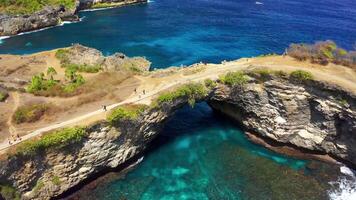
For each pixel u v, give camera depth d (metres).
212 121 86.62
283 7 177.88
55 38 133.62
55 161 62.22
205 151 76.69
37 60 101.00
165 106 73.19
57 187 63.12
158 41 130.88
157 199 64.56
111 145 66.75
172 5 179.62
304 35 137.38
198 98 78.25
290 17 160.50
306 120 76.75
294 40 132.12
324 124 74.62
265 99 77.88
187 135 81.31
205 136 81.31
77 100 73.19
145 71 91.31
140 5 179.75
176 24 149.62
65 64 97.69
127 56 116.75
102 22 152.12
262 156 76.00
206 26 147.25
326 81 72.81
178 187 67.38
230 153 76.44
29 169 60.12
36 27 142.12
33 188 61.50
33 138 61.03
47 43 128.75
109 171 70.00
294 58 86.06
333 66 80.94
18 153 58.31
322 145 76.06
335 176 71.25
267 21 154.12
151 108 70.50
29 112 67.56
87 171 66.00
